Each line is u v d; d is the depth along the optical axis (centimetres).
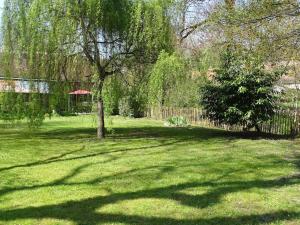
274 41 1059
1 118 1529
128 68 1507
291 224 614
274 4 1016
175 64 1455
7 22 1412
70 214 654
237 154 1250
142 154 1239
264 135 1755
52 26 1389
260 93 1655
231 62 1670
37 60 1423
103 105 1566
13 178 905
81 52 1450
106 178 907
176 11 1566
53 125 2245
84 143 1477
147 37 1457
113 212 664
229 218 639
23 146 1409
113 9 1423
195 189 809
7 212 662
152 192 785
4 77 1447
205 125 2252
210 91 1739
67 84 1486
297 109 1752
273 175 947
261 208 688
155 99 1489
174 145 1444
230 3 1156
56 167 1034
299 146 1424
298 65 1636
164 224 612
